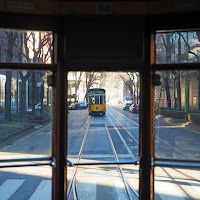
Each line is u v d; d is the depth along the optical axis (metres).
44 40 12.35
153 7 2.54
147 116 2.71
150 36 2.68
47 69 2.67
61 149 2.71
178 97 18.92
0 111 19.97
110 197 4.25
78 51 2.68
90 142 10.23
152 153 2.74
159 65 2.67
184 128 14.52
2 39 14.07
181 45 12.29
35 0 2.49
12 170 6.22
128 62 2.69
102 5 2.52
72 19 2.68
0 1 2.48
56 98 2.69
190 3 2.48
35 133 13.16
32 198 4.45
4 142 10.08
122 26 2.68
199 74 19.75
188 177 5.59
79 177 5.38
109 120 21.06
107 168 6.14
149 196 2.71
